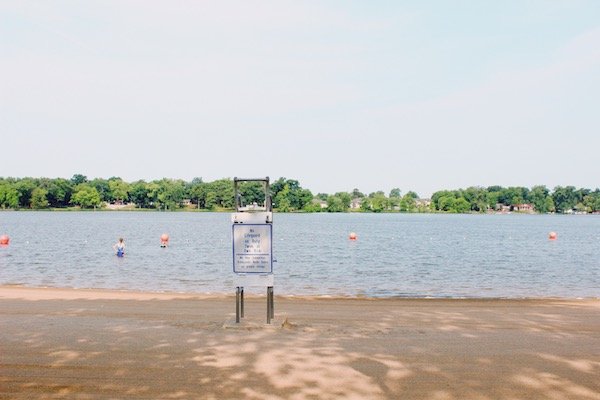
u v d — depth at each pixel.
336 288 21.34
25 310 12.83
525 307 14.30
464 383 7.06
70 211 181.25
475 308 13.99
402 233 75.50
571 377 7.35
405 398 6.49
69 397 6.43
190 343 9.04
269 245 10.08
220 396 6.49
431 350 8.76
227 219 126.19
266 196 10.09
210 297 16.27
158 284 22.14
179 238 57.12
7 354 8.34
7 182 166.88
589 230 90.56
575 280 25.09
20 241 50.00
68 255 36.12
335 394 6.59
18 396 6.46
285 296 17.14
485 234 74.44
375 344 9.12
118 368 7.60
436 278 25.36
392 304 14.78
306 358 8.12
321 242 54.59
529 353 8.62
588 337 9.97
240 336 9.60
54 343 9.06
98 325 10.70
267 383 6.97
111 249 41.31
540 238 65.56
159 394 6.55
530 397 6.57
